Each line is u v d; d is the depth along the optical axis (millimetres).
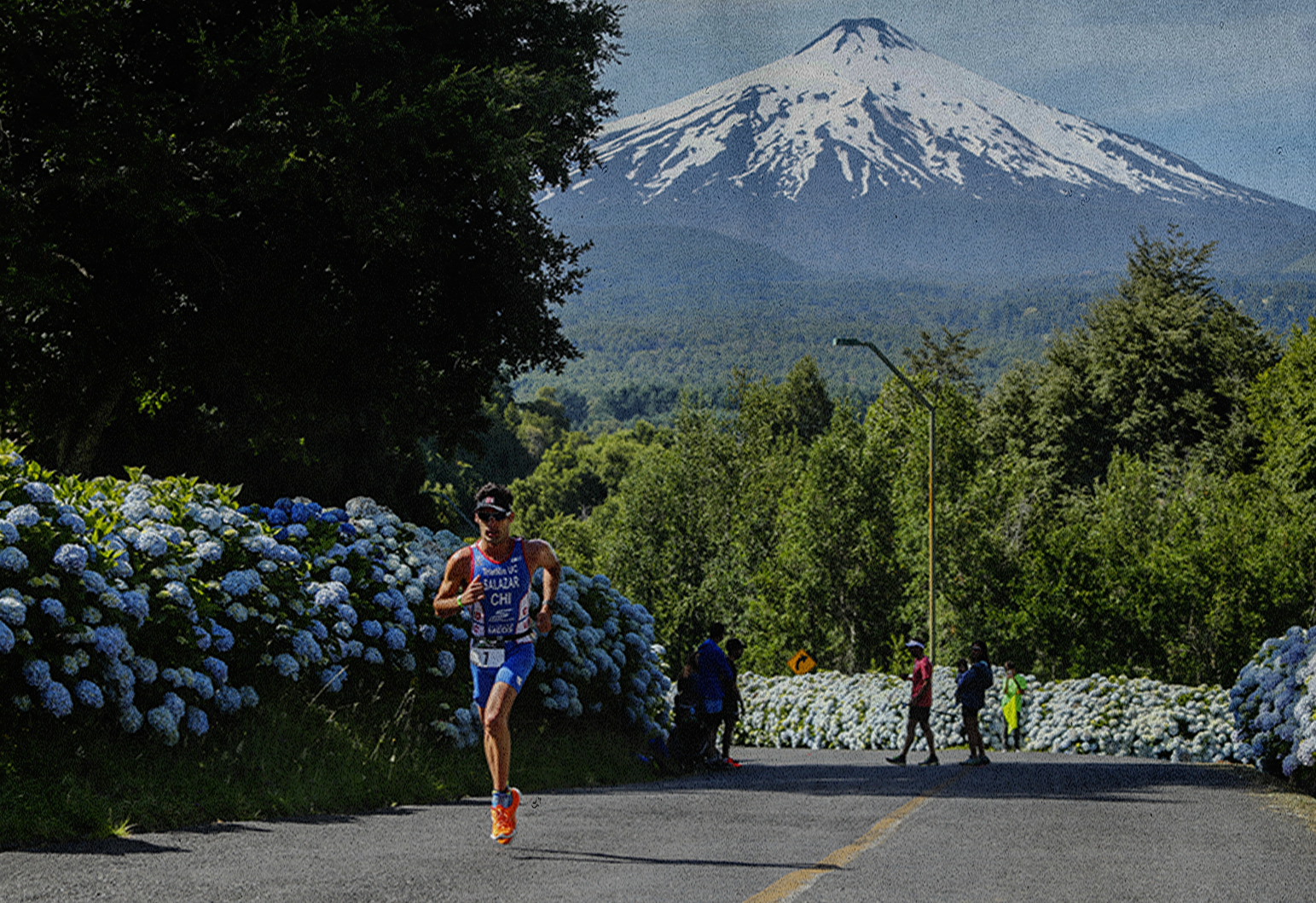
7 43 17109
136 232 18516
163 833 8148
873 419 76375
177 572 10625
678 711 20219
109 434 30016
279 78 18641
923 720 23391
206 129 19375
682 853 8188
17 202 17609
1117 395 78562
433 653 14102
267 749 10711
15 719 8938
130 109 17969
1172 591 52906
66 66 18641
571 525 111188
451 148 20188
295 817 9484
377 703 13227
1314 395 66000
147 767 9438
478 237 23578
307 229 21141
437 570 14094
